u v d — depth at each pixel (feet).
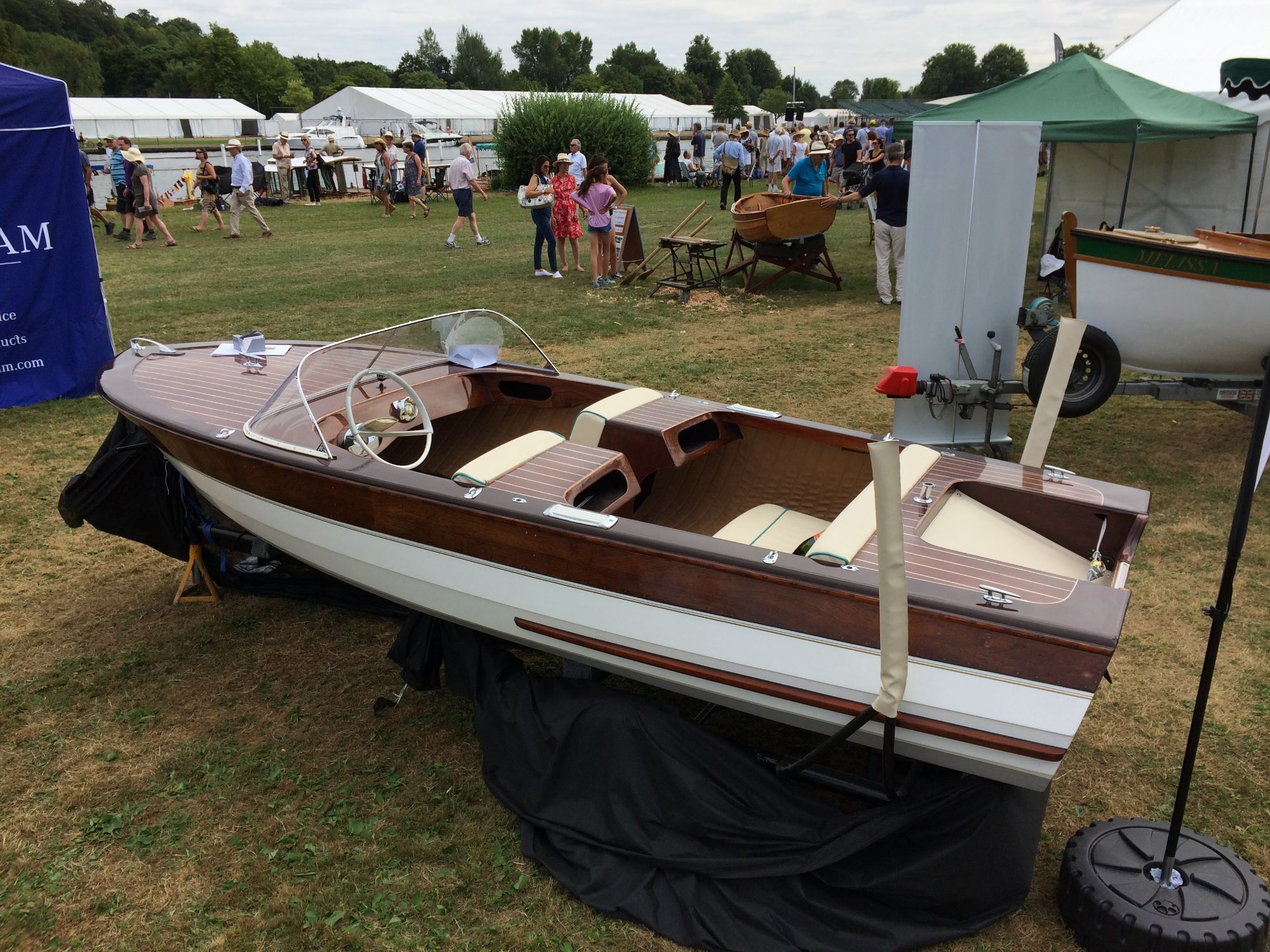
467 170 48.70
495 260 45.73
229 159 82.28
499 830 10.04
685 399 13.62
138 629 13.97
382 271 42.60
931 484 10.34
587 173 37.01
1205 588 14.35
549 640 10.48
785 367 26.40
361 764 11.10
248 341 15.60
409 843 9.82
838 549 8.91
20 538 16.70
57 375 24.09
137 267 44.42
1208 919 7.86
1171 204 35.81
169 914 8.96
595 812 9.55
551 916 8.93
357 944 8.60
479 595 10.68
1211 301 17.26
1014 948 8.48
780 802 8.87
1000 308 17.88
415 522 10.66
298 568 15.02
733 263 44.52
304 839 9.91
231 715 11.98
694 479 13.70
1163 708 11.73
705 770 9.06
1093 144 37.52
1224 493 17.62
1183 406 22.97
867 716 8.14
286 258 46.96
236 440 11.99
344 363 13.50
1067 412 18.38
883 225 33.78
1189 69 34.65
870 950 8.30
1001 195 17.15
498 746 10.16
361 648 13.53
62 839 9.91
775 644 8.87
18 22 408.67
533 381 14.71
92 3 459.73
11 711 11.97
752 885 8.75
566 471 10.90
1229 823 9.87
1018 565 9.06
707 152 104.58
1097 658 7.59
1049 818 10.05
